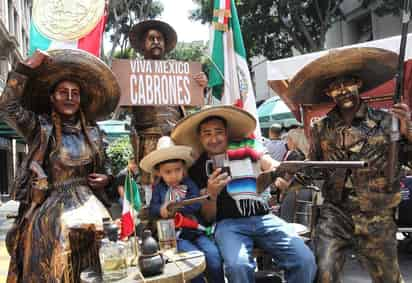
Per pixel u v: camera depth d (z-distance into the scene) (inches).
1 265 212.1
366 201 117.3
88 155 127.2
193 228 124.8
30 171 120.8
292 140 245.3
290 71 228.7
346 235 120.3
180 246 117.1
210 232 128.0
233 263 112.1
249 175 129.0
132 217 108.7
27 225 117.6
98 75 129.5
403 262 221.0
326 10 693.9
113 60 153.6
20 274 121.3
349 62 116.3
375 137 117.0
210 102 185.3
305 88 126.9
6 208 549.0
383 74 125.0
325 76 121.5
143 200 166.2
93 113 138.6
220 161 128.6
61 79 126.6
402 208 202.4
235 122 132.4
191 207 125.3
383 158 117.0
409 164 120.3
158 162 122.9
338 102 119.9
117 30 765.3
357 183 118.1
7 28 839.1
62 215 112.9
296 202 187.2
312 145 126.3
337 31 829.8
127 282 88.8
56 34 158.2
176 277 91.8
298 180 126.3
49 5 159.3
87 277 95.3
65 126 127.1
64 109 123.7
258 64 962.1
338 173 119.4
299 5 690.8
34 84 125.2
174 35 184.5
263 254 127.1
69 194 119.9
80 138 128.5
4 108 117.1
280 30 720.3
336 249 118.6
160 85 157.6
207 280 118.4
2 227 356.5
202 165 135.0
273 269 159.8
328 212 122.8
